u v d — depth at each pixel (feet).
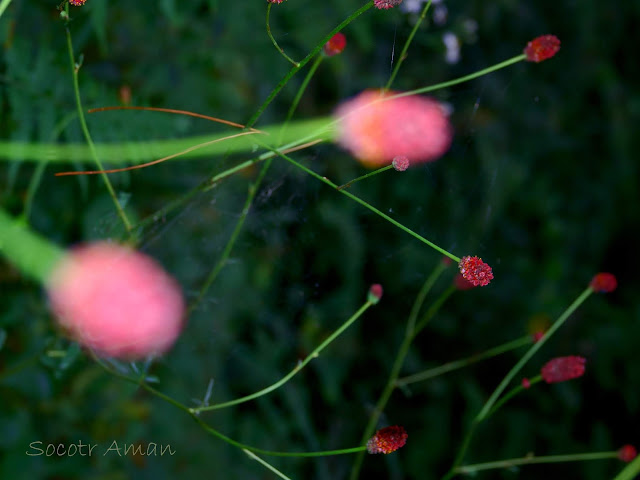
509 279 3.91
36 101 2.21
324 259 3.15
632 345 3.89
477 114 3.77
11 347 2.40
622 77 4.25
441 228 3.60
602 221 4.11
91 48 2.58
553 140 4.07
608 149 4.13
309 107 3.21
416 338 3.73
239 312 2.96
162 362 2.71
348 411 3.43
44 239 2.34
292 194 2.94
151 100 2.63
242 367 3.04
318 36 3.09
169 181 2.66
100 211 2.40
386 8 1.73
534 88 4.03
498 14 3.84
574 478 3.63
